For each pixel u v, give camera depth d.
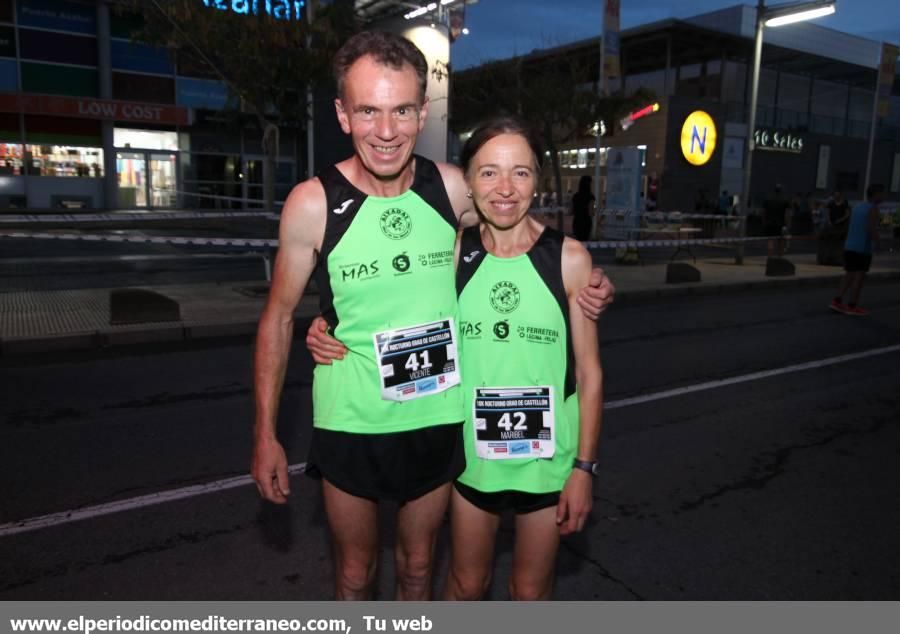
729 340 8.27
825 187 35.75
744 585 3.05
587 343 2.02
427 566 2.12
